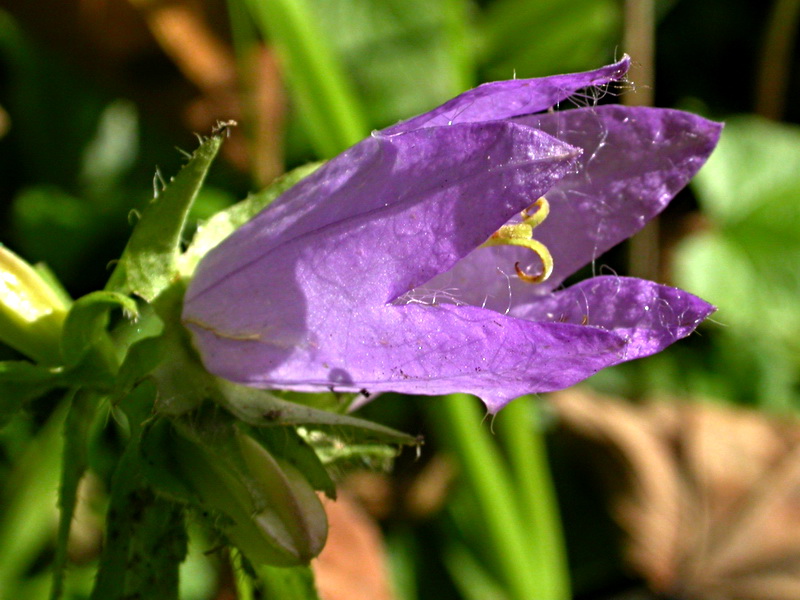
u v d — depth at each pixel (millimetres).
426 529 168
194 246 99
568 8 191
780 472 187
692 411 193
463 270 99
